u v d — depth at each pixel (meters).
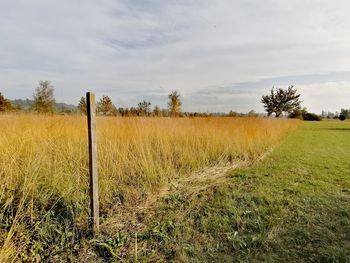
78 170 3.18
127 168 3.80
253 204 3.08
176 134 5.89
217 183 3.96
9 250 1.91
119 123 5.27
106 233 2.39
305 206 3.05
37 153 3.18
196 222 2.63
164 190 3.54
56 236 2.27
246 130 7.88
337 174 4.77
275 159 6.47
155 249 2.17
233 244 2.22
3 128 4.05
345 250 2.12
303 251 2.12
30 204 2.43
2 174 2.80
